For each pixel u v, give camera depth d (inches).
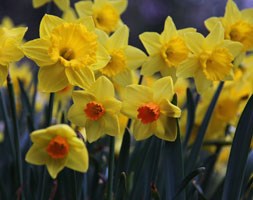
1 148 60.9
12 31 42.8
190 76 45.2
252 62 54.4
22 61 109.8
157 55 45.7
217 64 45.2
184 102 58.1
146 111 42.5
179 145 44.5
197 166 52.9
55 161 40.8
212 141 52.4
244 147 44.6
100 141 54.2
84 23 43.3
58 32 42.2
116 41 45.3
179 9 180.7
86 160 40.6
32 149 40.8
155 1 179.3
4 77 42.3
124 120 53.4
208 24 47.3
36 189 49.4
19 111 62.0
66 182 46.5
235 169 44.8
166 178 44.9
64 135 40.4
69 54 42.9
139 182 48.1
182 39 45.1
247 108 44.6
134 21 177.9
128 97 43.2
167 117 43.3
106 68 45.1
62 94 52.9
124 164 46.0
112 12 49.6
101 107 42.6
